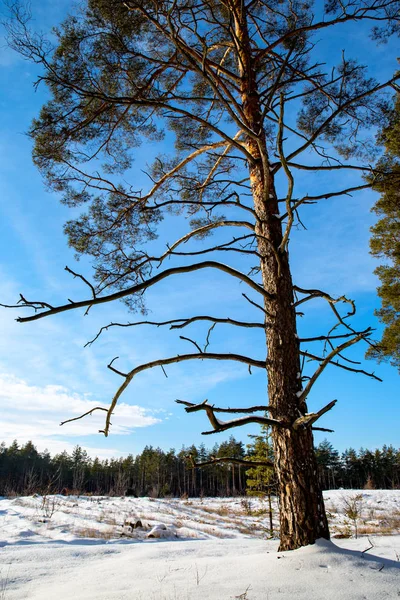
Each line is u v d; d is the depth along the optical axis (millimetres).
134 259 5219
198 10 4711
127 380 3428
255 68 5027
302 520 3018
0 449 61312
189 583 2762
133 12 4238
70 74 4336
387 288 14367
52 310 2537
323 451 62406
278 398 3432
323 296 3742
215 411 3057
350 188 4363
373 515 15727
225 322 3748
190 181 6156
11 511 14391
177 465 61188
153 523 13086
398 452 62188
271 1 5844
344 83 4637
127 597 2646
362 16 4398
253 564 2988
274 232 4121
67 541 9453
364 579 2402
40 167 5047
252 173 4633
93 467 62156
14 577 4551
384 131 5633
